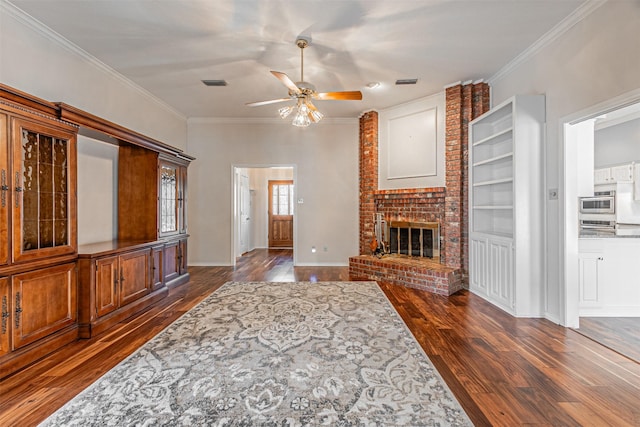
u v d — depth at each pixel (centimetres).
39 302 240
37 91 297
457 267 435
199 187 622
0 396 190
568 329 292
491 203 417
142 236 403
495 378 209
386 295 407
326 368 220
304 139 621
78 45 335
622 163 487
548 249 321
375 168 554
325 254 625
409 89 458
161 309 354
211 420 166
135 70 399
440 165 470
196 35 318
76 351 251
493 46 340
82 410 175
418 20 292
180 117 590
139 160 404
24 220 233
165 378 207
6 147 216
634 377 210
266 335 277
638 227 450
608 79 249
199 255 627
